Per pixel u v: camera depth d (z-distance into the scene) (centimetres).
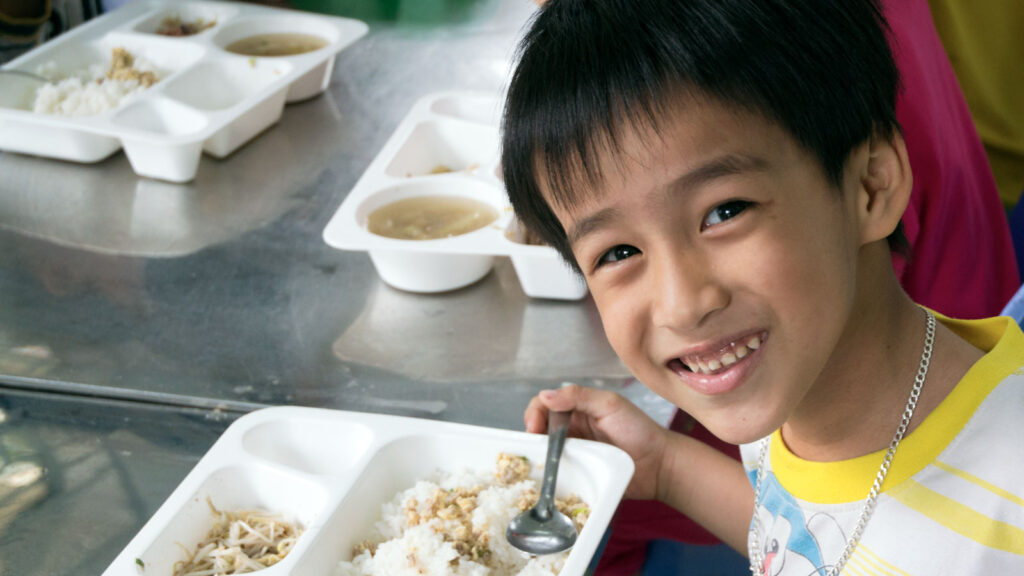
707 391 76
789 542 95
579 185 73
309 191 175
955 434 82
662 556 149
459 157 180
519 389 126
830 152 72
